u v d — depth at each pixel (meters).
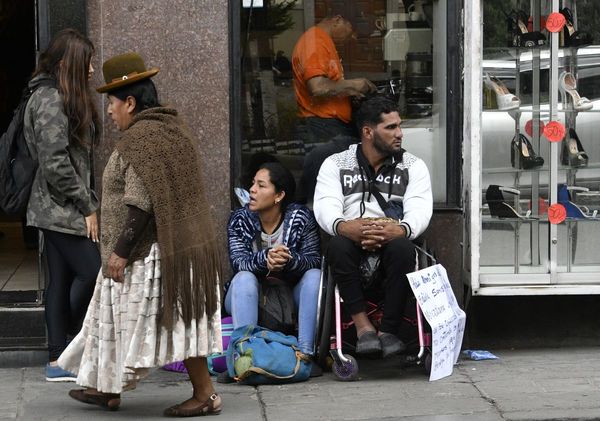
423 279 7.15
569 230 8.05
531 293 7.82
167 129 6.13
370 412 6.53
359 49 8.15
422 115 8.19
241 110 7.96
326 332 7.26
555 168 7.94
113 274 6.06
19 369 7.68
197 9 7.75
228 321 7.51
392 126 7.42
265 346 7.15
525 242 8.03
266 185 7.47
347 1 8.10
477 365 7.71
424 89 8.16
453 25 7.98
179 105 7.79
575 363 7.73
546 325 8.24
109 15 7.66
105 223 6.17
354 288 7.16
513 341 8.23
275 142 8.06
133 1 7.68
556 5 7.92
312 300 7.35
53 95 6.90
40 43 7.54
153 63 7.73
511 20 7.91
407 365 7.67
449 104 8.02
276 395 6.94
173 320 6.08
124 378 6.09
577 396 6.85
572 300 8.24
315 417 6.44
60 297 7.24
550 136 7.91
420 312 7.29
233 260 7.48
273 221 7.60
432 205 7.93
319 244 7.63
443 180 8.13
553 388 7.05
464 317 7.45
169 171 6.07
